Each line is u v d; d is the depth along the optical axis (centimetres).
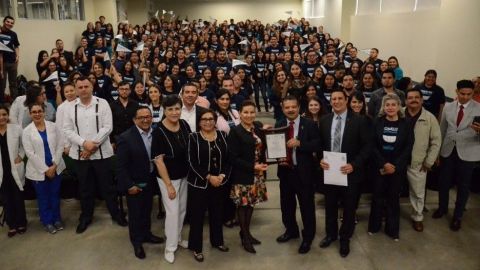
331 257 339
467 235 371
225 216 390
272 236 375
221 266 328
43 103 425
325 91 528
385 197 371
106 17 1545
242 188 330
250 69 842
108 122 382
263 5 2384
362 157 323
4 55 673
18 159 377
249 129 324
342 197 340
